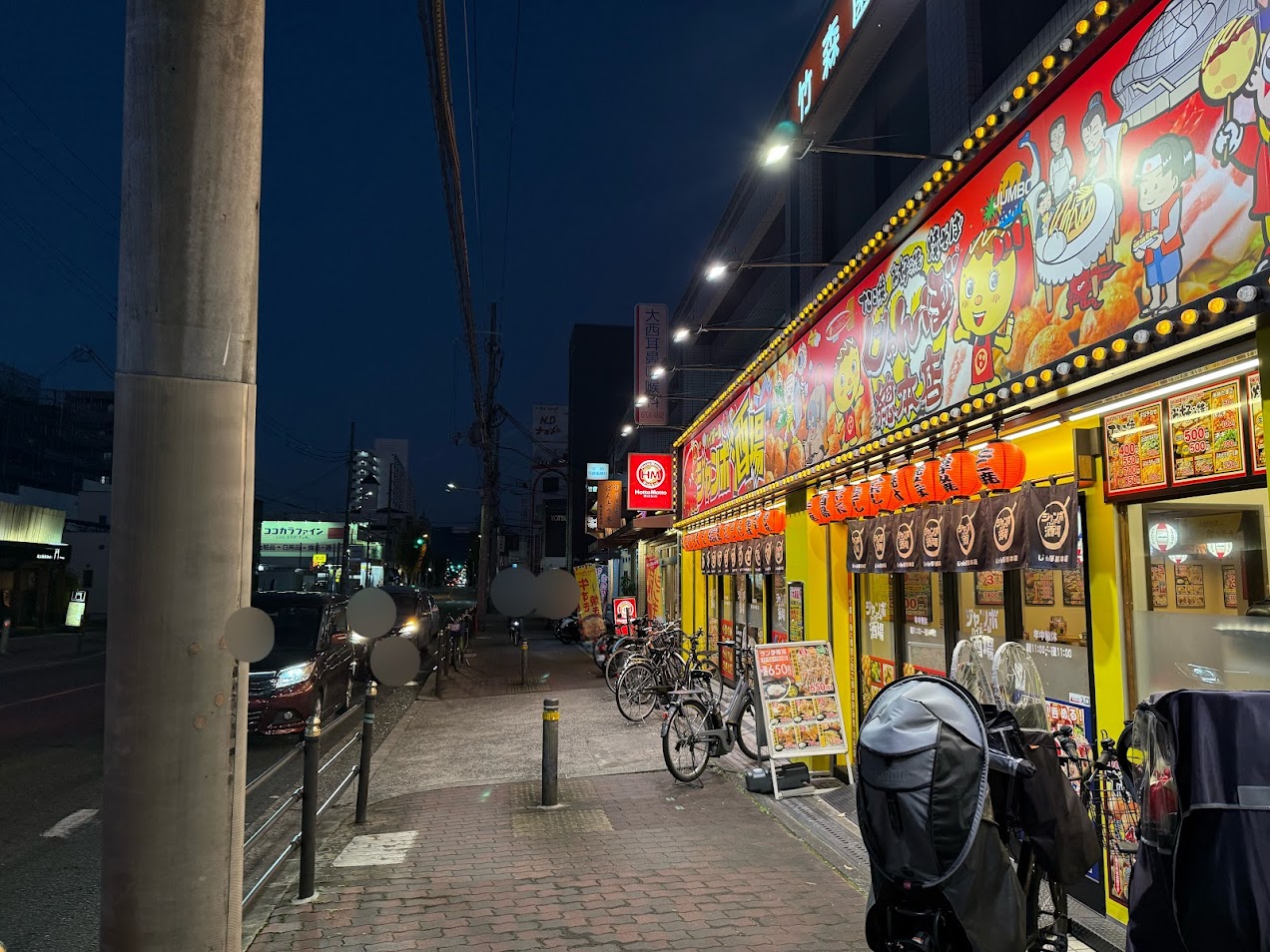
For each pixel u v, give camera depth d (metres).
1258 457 3.59
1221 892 2.23
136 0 2.52
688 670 10.95
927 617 6.95
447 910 4.79
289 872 5.54
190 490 2.45
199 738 2.43
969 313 5.76
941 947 2.78
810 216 13.30
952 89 8.82
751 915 4.70
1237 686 3.80
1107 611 4.52
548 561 57.50
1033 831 2.95
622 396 61.97
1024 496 5.04
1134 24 4.12
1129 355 3.95
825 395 8.75
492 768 8.59
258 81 2.67
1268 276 3.12
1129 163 4.14
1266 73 3.28
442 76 7.12
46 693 14.52
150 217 2.47
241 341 2.58
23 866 5.77
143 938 2.36
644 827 6.45
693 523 16.41
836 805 7.04
